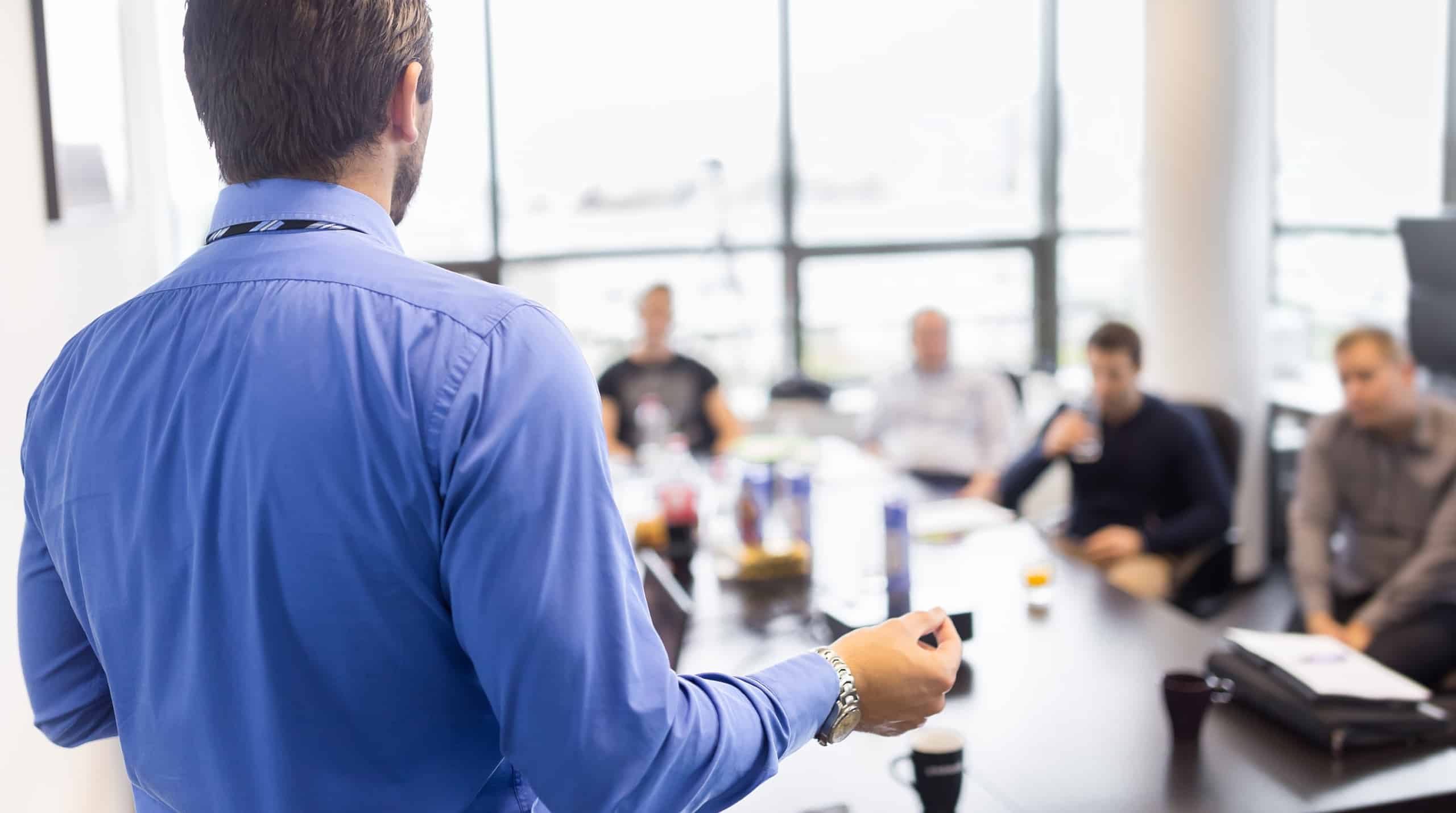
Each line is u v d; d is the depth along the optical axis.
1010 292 5.38
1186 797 1.63
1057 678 2.06
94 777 2.02
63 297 1.91
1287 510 4.91
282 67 0.73
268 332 0.71
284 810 0.74
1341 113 4.62
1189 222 4.47
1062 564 2.74
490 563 0.67
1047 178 5.31
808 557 2.65
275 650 0.71
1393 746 1.77
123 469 0.74
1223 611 3.43
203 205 3.30
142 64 2.69
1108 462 3.57
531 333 0.71
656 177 4.98
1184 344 4.54
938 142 5.20
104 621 0.78
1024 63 5.23
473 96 4.79
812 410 4.52
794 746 0.79
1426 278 3.67
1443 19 4.19
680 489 2.90
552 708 0.67
